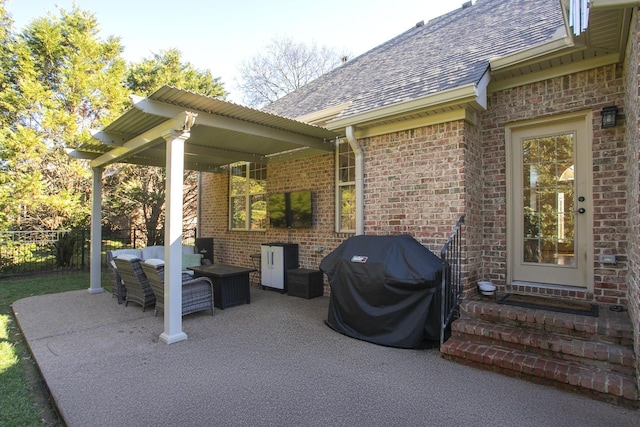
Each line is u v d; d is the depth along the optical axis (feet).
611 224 12.03
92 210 22.17
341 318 14.28
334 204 21.42
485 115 14.92
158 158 23.89
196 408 8.67
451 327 12.23
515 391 9.29
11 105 35.24
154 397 9.19
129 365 11.16
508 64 13.19
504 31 16.56
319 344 12.91
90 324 15.40
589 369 9.30
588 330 10.05
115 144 17.38
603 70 12.27
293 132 18.74
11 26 38.91
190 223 49.21
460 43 18.48
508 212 14.32
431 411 8.45
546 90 13.44
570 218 13.28
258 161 25.00
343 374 10.44
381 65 23.84
